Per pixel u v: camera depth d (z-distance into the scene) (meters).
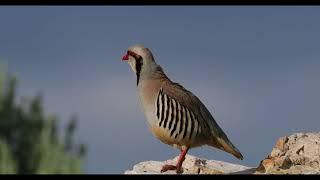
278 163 13.42
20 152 28.92
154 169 14.75
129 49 15.45
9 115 29.17
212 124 15.17
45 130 28.55
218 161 15.05
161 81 15.17
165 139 15.28
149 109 15.19
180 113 14.96
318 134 14.32
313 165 13.36
